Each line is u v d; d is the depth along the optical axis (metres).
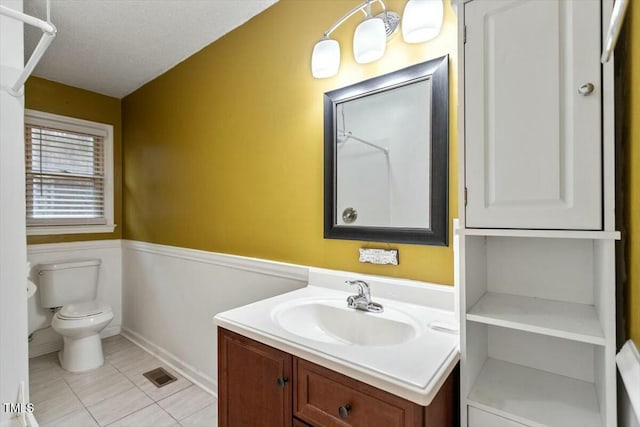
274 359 1.02
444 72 1.22
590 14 0.76
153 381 2.29
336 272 1.53
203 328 2.26
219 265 2.14
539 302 1.00
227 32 2.10
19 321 1.62
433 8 1.08
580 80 0.76
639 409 0.52
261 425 1.06
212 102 2.22
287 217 1.77
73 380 2.29
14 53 1.60
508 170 0.85
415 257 1.32
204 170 2.29
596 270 0.89
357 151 1.47
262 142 1.89
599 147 0.74
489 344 1.12
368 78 1.45
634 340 0.71
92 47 2.27
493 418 0.86
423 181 1.28
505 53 0.86
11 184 1.59
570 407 0.85
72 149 2.95
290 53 1.75
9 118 1.58
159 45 2.26
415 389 0.73
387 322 1.16
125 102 3.17
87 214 3.04
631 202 0.74
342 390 0.87
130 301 3.07
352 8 1.51
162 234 2.69
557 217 0.79
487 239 1.12
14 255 1.61
